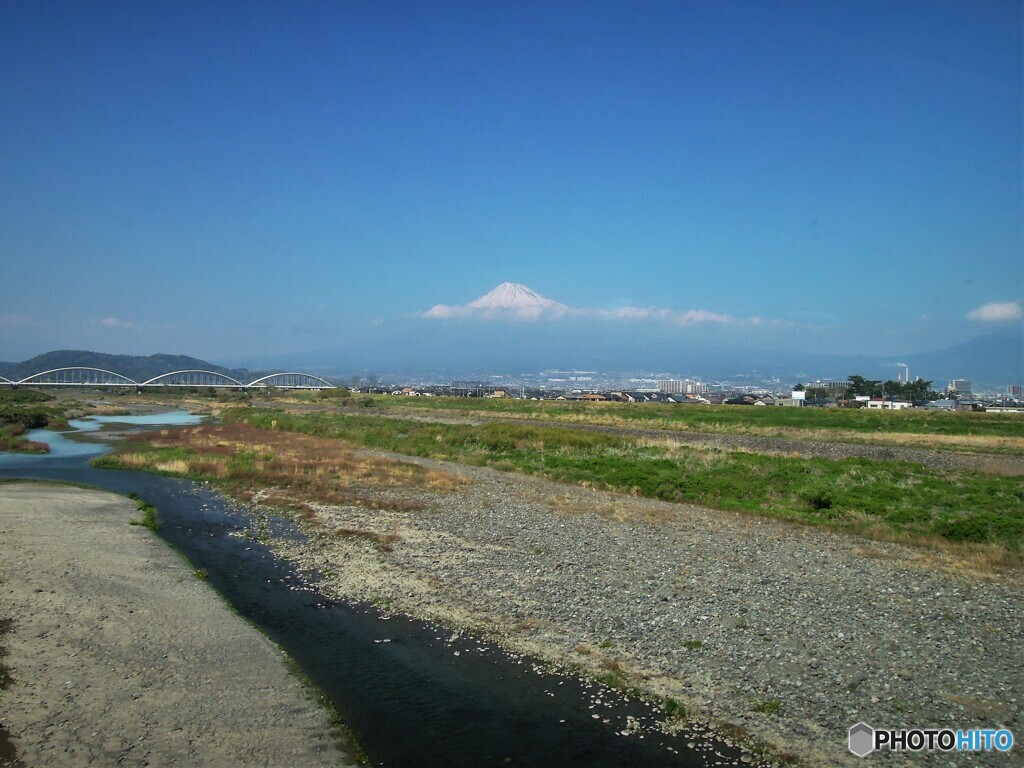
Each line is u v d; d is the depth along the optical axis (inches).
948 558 878.4
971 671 544.1
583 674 544.7
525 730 465.7
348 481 1459.2
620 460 1604.3
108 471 1631.4
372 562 852.6
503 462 1747.0
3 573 743.7
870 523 1053.8
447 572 804.6
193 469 1606.8
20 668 522.0
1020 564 850.1
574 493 1337.4
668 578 773.3
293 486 1412.4
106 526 1024.9
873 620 648.4
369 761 426.9
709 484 1309.1
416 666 558.6
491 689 521.0
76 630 601.6
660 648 587.2
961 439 2290.8
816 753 437.7
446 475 1550.2
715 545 926.4
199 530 1037.8
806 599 703.7
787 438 2331.4
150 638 595.2
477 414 3604.8
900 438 2306.8
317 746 441.1
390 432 2460.6
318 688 518.9
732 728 467.5
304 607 695.1
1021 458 1866.4
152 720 460.1
